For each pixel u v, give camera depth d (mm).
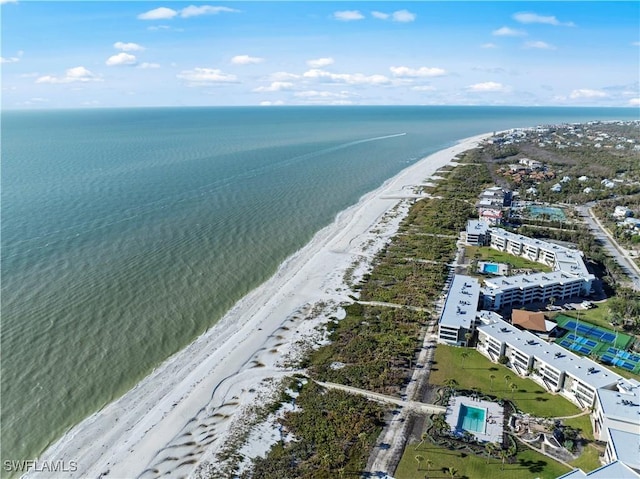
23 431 89812
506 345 110562
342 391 101875
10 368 104625
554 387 101500
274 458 84312
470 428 90938
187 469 82438
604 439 86375
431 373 107688
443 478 79750
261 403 98625
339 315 133625
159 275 149625
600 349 116562
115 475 80938
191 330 123875
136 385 103375
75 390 100438
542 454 84625
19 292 133000
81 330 119312
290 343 120188
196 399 99688
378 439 88250
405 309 135000
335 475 80062
